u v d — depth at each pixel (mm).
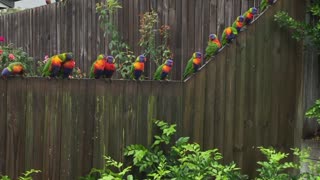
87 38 5629
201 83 3326
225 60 3430
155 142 3115
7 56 4688
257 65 3605
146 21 4766
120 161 3098
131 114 3127
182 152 3016
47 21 6312
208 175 3117
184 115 3270
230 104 3479
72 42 5883
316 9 3742
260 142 3662
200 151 3227
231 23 4184
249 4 4094
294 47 3811
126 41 5172
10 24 7137
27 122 2852
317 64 3982
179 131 3252
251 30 3551
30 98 2855
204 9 4410
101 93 3027
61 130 2936
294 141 3869
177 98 3252
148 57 4848
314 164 3418
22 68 2867
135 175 3139
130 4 5137
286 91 3791
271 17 3650
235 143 3516
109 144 3062
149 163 3047
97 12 5355
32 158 2871
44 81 2887
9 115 2791
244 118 3557
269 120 3705
